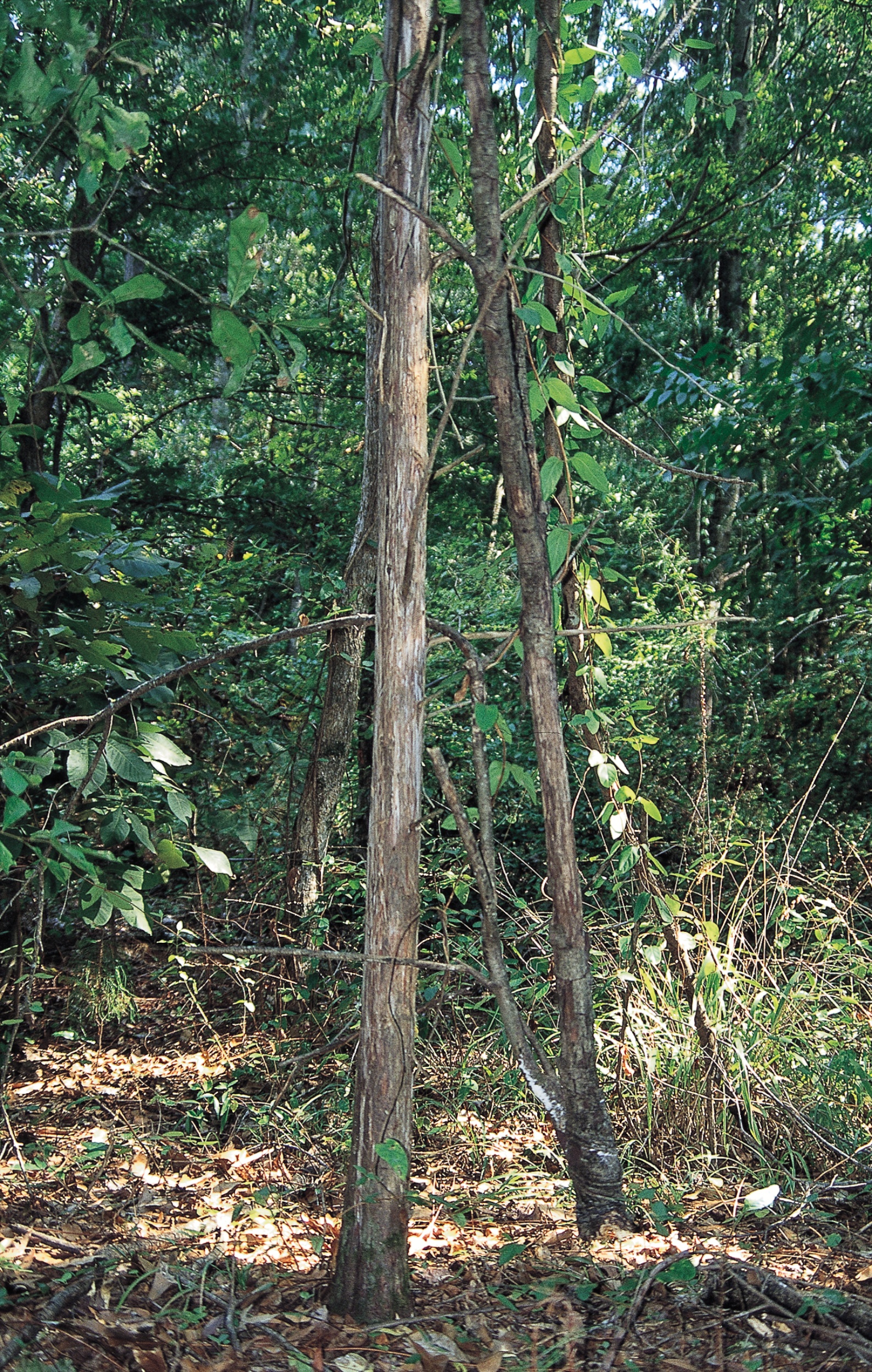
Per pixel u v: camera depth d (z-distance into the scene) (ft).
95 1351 7.45
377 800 8.73
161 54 31.86
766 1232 9.96
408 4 8.60
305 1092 14.74
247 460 36.47
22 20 8.87
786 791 25.26
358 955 8.76
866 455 18.79
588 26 19.44
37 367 25.77
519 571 9.53
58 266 8.64
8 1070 15.98
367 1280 8.55
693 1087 12.71
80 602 14.70
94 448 38.63
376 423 18.62
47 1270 9.16
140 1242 10.25
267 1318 8.55
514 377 9.19
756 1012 13.47
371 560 19.35
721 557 26.45
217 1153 13.33
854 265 29.86
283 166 33.50
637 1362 7.79
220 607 22.67
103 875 12.71
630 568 35.88
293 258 42.29
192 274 33.50
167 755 12.45
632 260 28.58
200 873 20.74
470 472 36.50
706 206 31.04
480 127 8.64
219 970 18.63
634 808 13.12
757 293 40.14
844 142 34.27
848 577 22.22
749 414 19.67
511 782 22.72
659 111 29.12
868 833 21.65
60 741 12.44
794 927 14.35
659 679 27.32
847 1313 8.12
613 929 15.42
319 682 19.66
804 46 36.63
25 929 18.54
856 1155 11.83
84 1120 14.47
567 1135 9.80
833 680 25.85
